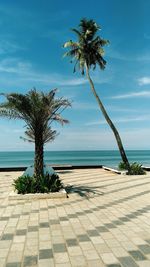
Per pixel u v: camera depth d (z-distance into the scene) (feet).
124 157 76.23
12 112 41.70
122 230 23.17
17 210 30.94
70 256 18.15
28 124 43.32
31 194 37.14
